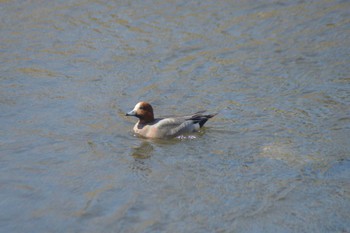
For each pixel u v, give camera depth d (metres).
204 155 15.38
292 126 16.83
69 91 19.62
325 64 21.12
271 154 15.18
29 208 13.05
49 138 16.53
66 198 13.42
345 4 25.61
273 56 21.95
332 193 13.23
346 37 23.02
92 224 12.39
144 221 12.44
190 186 13.77
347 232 11.87
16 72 20.95
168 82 20.23
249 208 12.77
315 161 14.67
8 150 15.79
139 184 13.95
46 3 26.47
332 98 18.56
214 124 17.30
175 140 16.48
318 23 24.25
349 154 14.95
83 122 17.58
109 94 19.42
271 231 11.96
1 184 14.05
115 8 25.91
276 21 24.59
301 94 19.03
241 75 20.64
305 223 12.20
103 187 13.87
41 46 22.91
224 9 25.72
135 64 21.56
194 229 12.10
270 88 19.61
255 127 16.92
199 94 19.38
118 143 16.28
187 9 25.78
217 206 12.90
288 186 13.58
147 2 26.41
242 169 14.48
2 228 12.30
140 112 16.91
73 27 24.31
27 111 18.23
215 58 21.95
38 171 14.70
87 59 21.95
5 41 23.19
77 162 15.16
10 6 26.14
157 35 23.64
